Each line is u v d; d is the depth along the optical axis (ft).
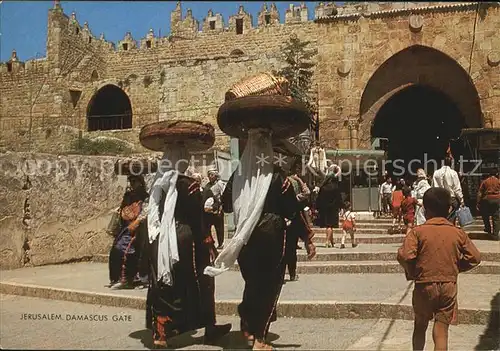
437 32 72.23
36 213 32.99
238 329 18.07
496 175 40.78
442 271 14.35
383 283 25.34
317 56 75.51
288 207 15.87
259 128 15.72
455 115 85.66
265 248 15.21
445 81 73.41
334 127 73.97
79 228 35.29
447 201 15.14
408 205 38.42
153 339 15.15
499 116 69.26
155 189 15.89
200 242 16.21
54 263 33.71
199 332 17.34
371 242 38.42
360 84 74.13
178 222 15.75
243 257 15.42
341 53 74.79
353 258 31.01
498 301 20.45
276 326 18.93
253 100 15.16
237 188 15.61
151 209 15.71
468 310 19.04
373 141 75.36
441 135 89.76
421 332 14.96
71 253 34.68
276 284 15.37
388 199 55.26
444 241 14.47
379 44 73.92
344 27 74.95
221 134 50.52
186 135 15.67
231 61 79.05
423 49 73.51
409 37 72.95
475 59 70.54
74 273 29.81
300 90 73.51
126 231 24.58
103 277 27.99
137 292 22.88
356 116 73.72
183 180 15.98
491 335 17.67
